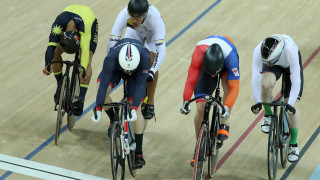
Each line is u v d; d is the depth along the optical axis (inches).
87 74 603.8
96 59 770.2
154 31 586.2
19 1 925.8
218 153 559.5
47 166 571.8
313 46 799.7
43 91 705.6
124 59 488.4
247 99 691.4
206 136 506.3
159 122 652.7
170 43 808.3
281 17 875.4
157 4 916.6
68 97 598.5
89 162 583.2
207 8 904.9
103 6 909.2
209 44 523.8
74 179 553.3
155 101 687.7
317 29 842.8
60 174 560.1
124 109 522.9
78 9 603.8
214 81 536.4
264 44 507.2
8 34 829.2
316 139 617.3
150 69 568.4
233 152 603.2
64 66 753.6
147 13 564.4
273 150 528.4
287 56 519.5
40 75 737.0
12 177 551.2
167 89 711.1
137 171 572.7
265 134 631.2
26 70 746.2
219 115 542.3
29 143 609.6
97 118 501.0
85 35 592.7
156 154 599.5
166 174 569.6
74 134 629.9
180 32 837.2
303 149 603.2
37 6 909.8
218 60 481.7
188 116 664.4
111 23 860.0
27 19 871.1
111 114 597.3
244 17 877.2
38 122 648.4
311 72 739.4
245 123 649.6
